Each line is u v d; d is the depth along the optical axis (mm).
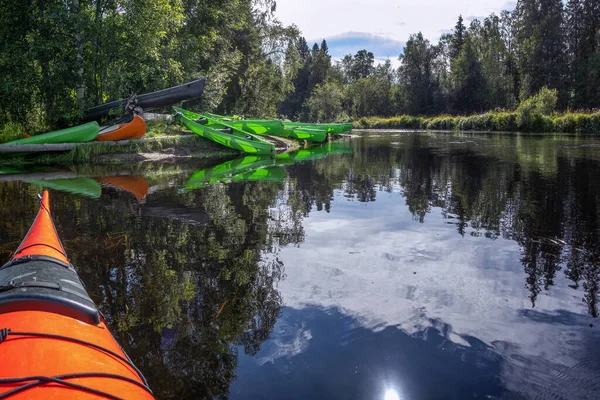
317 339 3102
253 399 2471
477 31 69250
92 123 14625
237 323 3354
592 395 2469
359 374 2682
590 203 7039
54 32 16250
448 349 2945
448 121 44781
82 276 4316
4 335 1811
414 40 69062
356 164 13453
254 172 11883
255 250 5141
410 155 15820
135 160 14617
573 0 58719
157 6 17219
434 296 3783
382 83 75188
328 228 6082
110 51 17000
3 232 5754
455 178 10055
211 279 4246
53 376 1627
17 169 12625
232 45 28938
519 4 62969
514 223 6051
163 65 19141
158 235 5730
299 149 19750
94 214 6867
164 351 2961
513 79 59719
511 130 34812
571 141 20609
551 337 3070
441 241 5367
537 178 9500
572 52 58906
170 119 19438
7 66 15734
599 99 50000
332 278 4246
